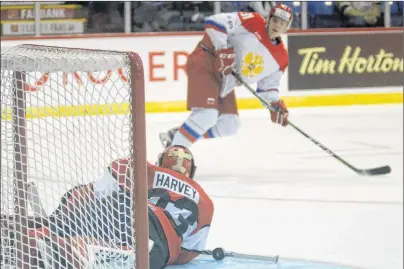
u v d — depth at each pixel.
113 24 24.22
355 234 11.30
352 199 13.59
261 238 11.10
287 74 24.86
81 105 8.71
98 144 7.88
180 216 9.05
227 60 14.68
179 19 24.67
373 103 25.78
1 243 7.74
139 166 7.27
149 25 24.52
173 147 9.80
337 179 15.40
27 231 7.74
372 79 25.69
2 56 7.53
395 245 10.75
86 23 24.11
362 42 25.47
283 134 20.75
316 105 25.22
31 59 7.38
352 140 20.00
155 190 9.27
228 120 15.66
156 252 8.73
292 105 24.98
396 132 21.20
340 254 10.33
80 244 7.84
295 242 10.90
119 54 7.29
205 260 9.66
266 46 15.17
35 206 8.00
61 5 23.89
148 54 23.53
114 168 8.07
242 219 12.18
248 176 15.62
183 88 23.80
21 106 7.89
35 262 7.82
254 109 24.31
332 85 25.33
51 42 23.31
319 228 11.66
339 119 23.17
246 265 9.52
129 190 7.89
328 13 25.80
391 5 26.09
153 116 23.14
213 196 13.74
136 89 7.20
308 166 16.78
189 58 15.16
